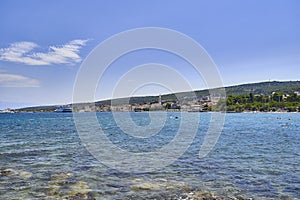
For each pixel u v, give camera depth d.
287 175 14.69
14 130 45.00
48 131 42.69
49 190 12.02
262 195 11.51
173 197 11.14
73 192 11.75
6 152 22.03
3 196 11.24
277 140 30.56
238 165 17.12
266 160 18.77
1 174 14.74
